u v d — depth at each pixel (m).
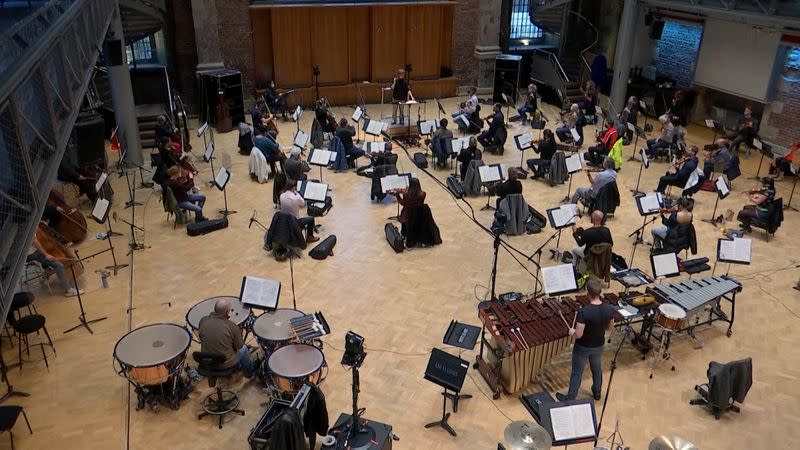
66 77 7.51
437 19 22.11
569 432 6.29
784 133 17.17
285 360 7.45
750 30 17.33
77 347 8.97
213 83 18.83
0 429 6.69
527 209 12.55
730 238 9.94
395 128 18.28
